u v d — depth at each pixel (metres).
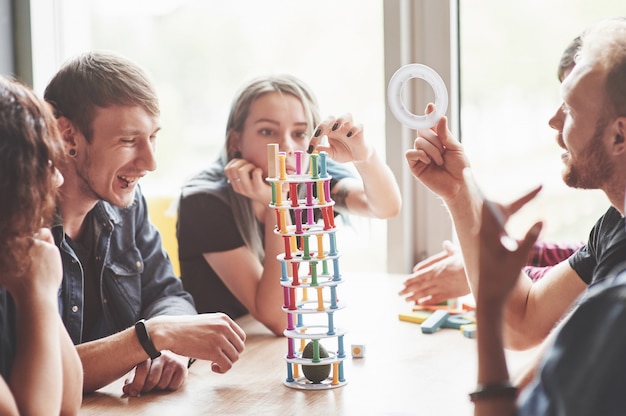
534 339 1.38
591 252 1.31
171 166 2.37
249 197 1.62
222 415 1.12
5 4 2.12
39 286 1.01
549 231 1.97
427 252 2.06
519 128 1.95
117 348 1.25
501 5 1.93
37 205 0.97
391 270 2.05
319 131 1.51
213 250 1.67
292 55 2.19
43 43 2.17
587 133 1.10
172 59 2.32
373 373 1.27
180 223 1.74
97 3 2.32
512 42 1.93
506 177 1.97
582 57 1.13
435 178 1.39
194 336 1.27
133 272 1.49
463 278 1.62
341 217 1.95
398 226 2.03
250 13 2.23
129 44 2.33
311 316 1.63
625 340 0.74
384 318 1.60
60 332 1.09
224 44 2.28
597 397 0.74
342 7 2.10
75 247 1.41
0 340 1.04
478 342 0.85
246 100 1.74
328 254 1.22
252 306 1.63
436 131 1.40
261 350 1.43
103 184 1.36
